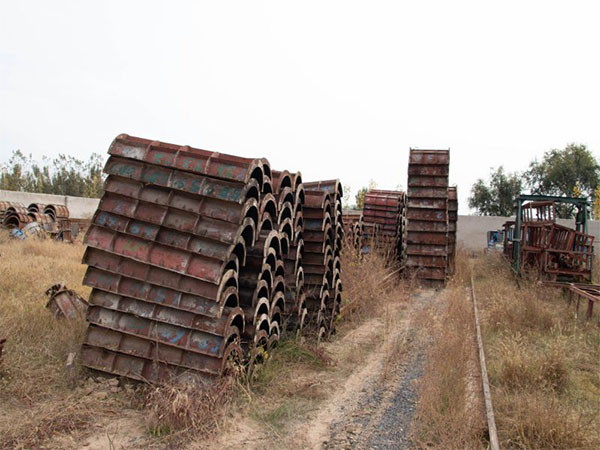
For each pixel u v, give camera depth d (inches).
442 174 655.1
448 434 175.8
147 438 171.0
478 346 290.4
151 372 202.8
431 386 213.3
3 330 246.1
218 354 196.7
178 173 201.6
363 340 330.0
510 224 831.7
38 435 167.6
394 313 420.8
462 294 474.9
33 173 2192.4
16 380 204.1
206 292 194.7
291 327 297.1
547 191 1809.8
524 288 506.6
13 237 706.8
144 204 202.5
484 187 1908.2
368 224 712.4
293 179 274.7
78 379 210.1
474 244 1449.3
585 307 449.4
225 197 193.9
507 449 176.4
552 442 177.2
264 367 241.9
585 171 1744.6
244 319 223.8
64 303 281.0
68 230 844.6
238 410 198.7
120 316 207.0
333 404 215.6
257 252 232.2
